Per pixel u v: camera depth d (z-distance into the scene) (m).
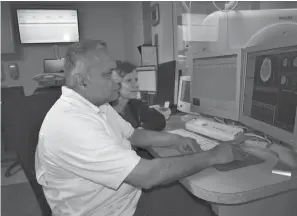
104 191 0.86
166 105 2.12
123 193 0.90
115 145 0.78
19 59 4.43
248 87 1.16
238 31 1.65
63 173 0.82
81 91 0.87
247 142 1.04
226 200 0.73
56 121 0.78
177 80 2.09
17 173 2.64
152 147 1.18
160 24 3.06
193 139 1.14
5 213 1.99
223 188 0.75
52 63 4.09
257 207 0.92
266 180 0.79
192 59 1.67
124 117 1.62
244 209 0.92
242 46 1.67
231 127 1.28
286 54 0.88
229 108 1.32
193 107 1.69
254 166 0.89
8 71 4.38
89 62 0.85
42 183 0.86
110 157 0.75
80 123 0.78
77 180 0.83
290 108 0.87
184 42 2.35
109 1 4.75
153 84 2.37
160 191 1.14
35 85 4.50
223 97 1.36
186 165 0.81
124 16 4.70
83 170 0.76
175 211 1.04
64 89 0.87
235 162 0.92
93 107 0.87
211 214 1.02
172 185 1.13
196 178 0.83
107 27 4.80
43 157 0.81
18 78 4.45
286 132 0.89
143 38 3.73
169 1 2.81
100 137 0.77
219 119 1.62
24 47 4.43
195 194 0.79
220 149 0.92
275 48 0.94
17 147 0.97
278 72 0.93
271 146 0.97
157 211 1.04
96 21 4.75
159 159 0.80
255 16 1.62
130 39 4.42
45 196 0.90
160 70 2.27
